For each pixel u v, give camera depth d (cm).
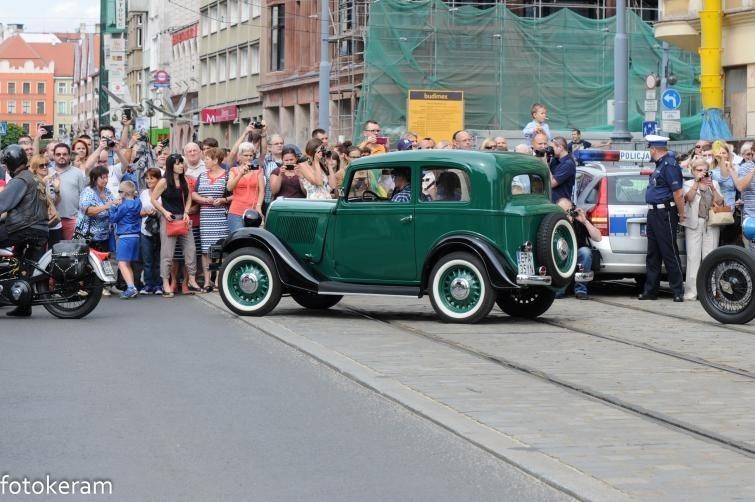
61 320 2111
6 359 1639
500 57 5609
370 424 1226
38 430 1181
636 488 967
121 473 1016
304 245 2152
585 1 6353
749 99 4044
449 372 1534
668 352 1723
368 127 2756
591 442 1137
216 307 2330
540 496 956
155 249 2625
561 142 2497
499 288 2006
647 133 3797
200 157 2681
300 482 994
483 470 1039
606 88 5672
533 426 1208
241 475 1015
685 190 2494
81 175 2623
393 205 2081
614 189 2505
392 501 939
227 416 1258
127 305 2381
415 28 5569
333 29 6906
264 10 8906
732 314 2041
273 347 1772
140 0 13788
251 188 2625
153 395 1373
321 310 2267
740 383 1470
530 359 1650
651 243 2444
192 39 11412
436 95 5353
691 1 4241
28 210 2111
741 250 2030
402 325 2022
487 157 2025
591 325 2034
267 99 8969
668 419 1246
